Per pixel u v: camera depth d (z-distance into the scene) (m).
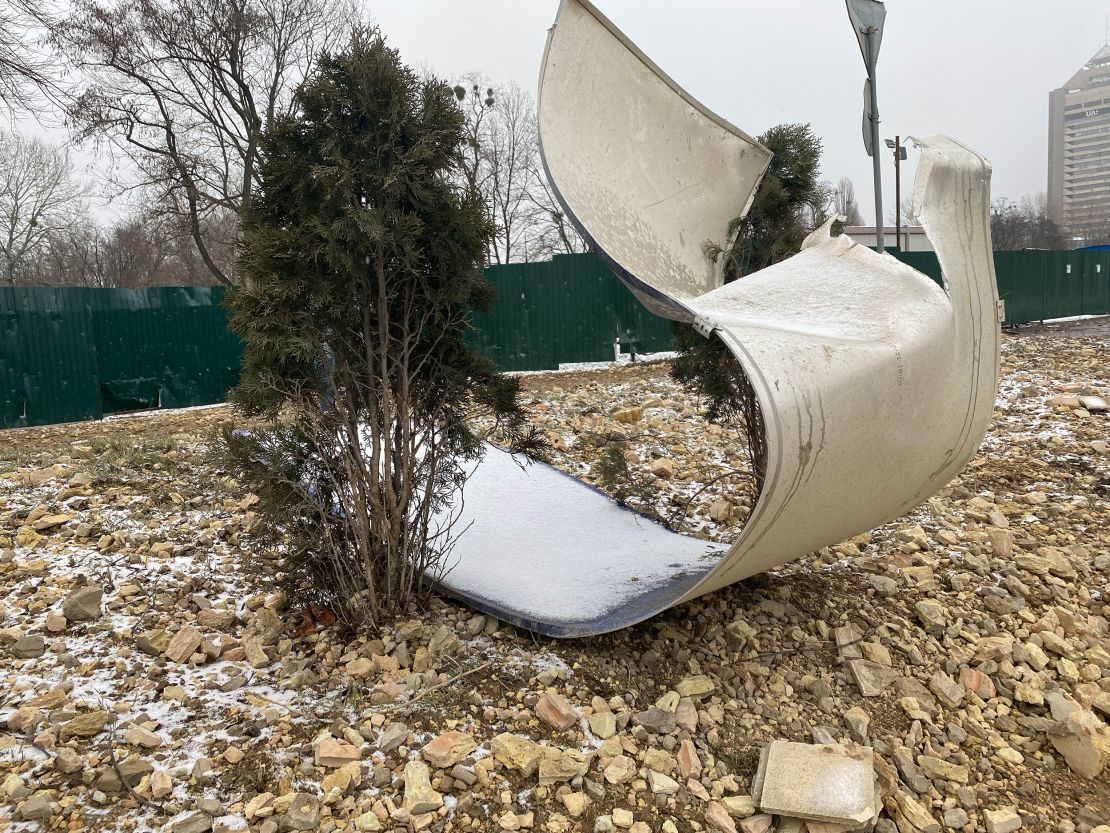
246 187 18.19
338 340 3.28
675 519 5.19
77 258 32.56
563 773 2.56
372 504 3.41
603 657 3.30
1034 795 2.84
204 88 18.05
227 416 10.32
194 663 3.17
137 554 4.21
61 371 10.98
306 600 3.56
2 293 10.51
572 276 14.24
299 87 3.10
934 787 2.82
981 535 4.78
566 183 3.71
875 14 5.84
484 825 2.38
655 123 4.32
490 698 2.98
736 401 4.73
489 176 24.47
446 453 3.71
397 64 3.18
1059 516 5.22
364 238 3.09
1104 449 6.48
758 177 4.55
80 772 2.49
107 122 16.66
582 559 4.21
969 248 3.24
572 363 14.52
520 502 5.03
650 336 14.77
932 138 3.45
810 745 2.74
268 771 2.54
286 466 3.33
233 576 4.05
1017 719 3.23
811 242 3.96
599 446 6.98
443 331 3.46
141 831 2.27
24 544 4.28
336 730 2.75
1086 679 3.49
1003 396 8.63
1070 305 20.75
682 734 2.89
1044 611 3.99
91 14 16.20
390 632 3.39
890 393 2.85
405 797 2.42
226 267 27.38
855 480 2.92
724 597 3.85
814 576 4.18
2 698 2.86
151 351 11.94
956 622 3.82
